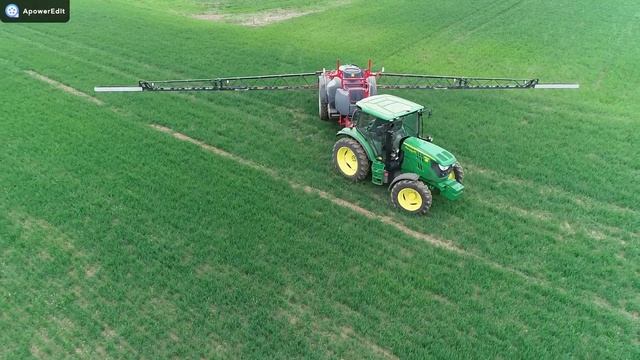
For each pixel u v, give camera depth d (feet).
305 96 63.05
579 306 32.91
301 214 41.96
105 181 45.78
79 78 67.21
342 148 45.98
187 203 42.96
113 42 81.25
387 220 41.55
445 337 30.99
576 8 97.25
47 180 45.70
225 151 51.72
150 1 109.60
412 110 42.91
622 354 29.71
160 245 38.17
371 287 34.40
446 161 40.70
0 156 49.08
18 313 32.91
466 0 105.50
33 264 36.81
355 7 104.12
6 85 64.39
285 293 34.24
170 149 51.13
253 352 30.25
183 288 34.42
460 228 40.24
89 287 34.83
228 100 62.08
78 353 30.35
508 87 53.01
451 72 69.92
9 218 41.09
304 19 97.09
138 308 33.22
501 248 38.11
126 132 54.19
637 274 35.58
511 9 98.43
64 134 53.21
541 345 30.19
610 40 80.53
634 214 41.55
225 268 36.32
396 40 83.41
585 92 63.57
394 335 31.01
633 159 48.65
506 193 44.32
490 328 31.40
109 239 38.81
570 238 39.11
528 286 34.50
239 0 112.06
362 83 53.11
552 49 77.66
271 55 76.95
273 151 50.98
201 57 75.61
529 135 53.31
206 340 30.94
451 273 35.58
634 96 62.28
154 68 71.72
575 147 50.96
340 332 31.53
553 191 44.70
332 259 37.01
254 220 41.04
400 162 43.55
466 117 57.26
